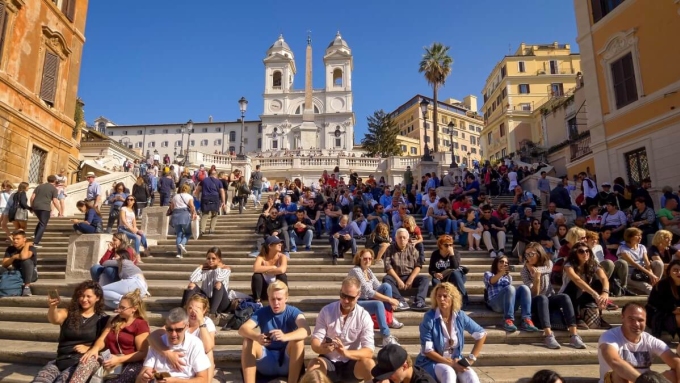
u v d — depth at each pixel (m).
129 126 82.69
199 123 81.75
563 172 26.73
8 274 7.34
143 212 11.55
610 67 16.34
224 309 6.37
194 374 4.41
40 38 15.95
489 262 9.48
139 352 4.77
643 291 7.36
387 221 11.79
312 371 3.19
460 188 16.22
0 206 11.65
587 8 17.47
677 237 9.45
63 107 17.59
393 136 66.06
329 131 69.94
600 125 16.75
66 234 11.73
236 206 16.73
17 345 5.77
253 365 4.75
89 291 4.86
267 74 73.62
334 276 8.45
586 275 6.48
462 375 4.65
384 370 4.14
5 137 13.95
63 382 4.41
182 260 9.52
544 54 48.25
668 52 13.85
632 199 11.29
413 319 6.55
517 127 42.56
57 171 17.05
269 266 6.74
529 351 5.61
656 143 14.23
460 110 87.62
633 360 4.54
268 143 69.56
